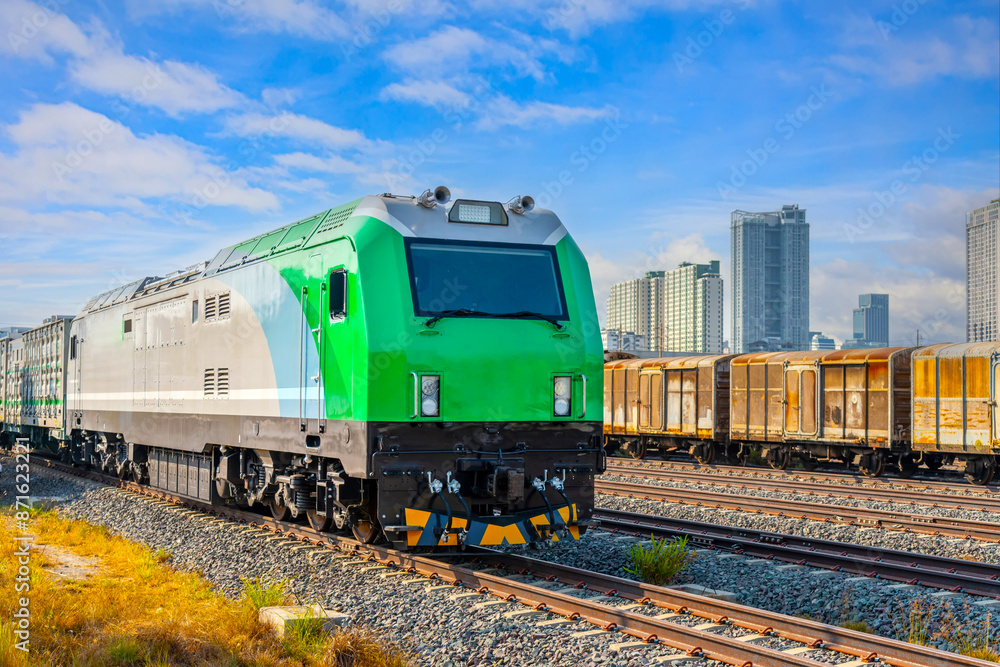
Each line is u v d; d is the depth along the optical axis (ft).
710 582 30.50
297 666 21.27
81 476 69.00
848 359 73.92
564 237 33.78
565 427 32.01
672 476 70.69
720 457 96.53
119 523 45.62
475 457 30.35
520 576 30.48
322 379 32.24
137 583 31.30
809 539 37.01
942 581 28.94
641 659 21.02
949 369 66.64
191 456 47.78
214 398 42.63
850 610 26.48
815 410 76.64
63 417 72.13
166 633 23.56
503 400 30.78
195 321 45.47
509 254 32.37
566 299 32.68
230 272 41.63
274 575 31.35
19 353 90.17
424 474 29.68
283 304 35.83
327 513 33.71
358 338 29.71
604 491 58.49
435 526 29.60
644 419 94.99
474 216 32.48
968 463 66.69
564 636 22.84
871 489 58.70
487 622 24.44
